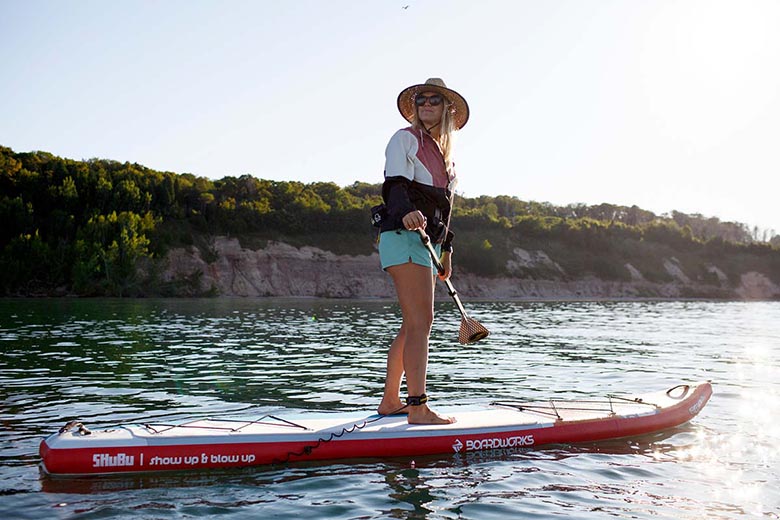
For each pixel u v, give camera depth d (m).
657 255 98.38
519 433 4.77
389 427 4.58
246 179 77.56
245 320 22.25
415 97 5.07
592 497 3.66
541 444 4.83
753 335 19.38
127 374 8.52
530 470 4.18
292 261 67.19
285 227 70.56
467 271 76.81
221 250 64.12
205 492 3.62
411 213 4.59
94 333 15.27
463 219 86.88
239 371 9.11
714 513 3.43
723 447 4.84
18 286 48.12
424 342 4.83
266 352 11.84
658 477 4.07
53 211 55.81
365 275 69.56
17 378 8.00
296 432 4.34
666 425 5.40
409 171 4.80
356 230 74.06
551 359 11.53
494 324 23.00
